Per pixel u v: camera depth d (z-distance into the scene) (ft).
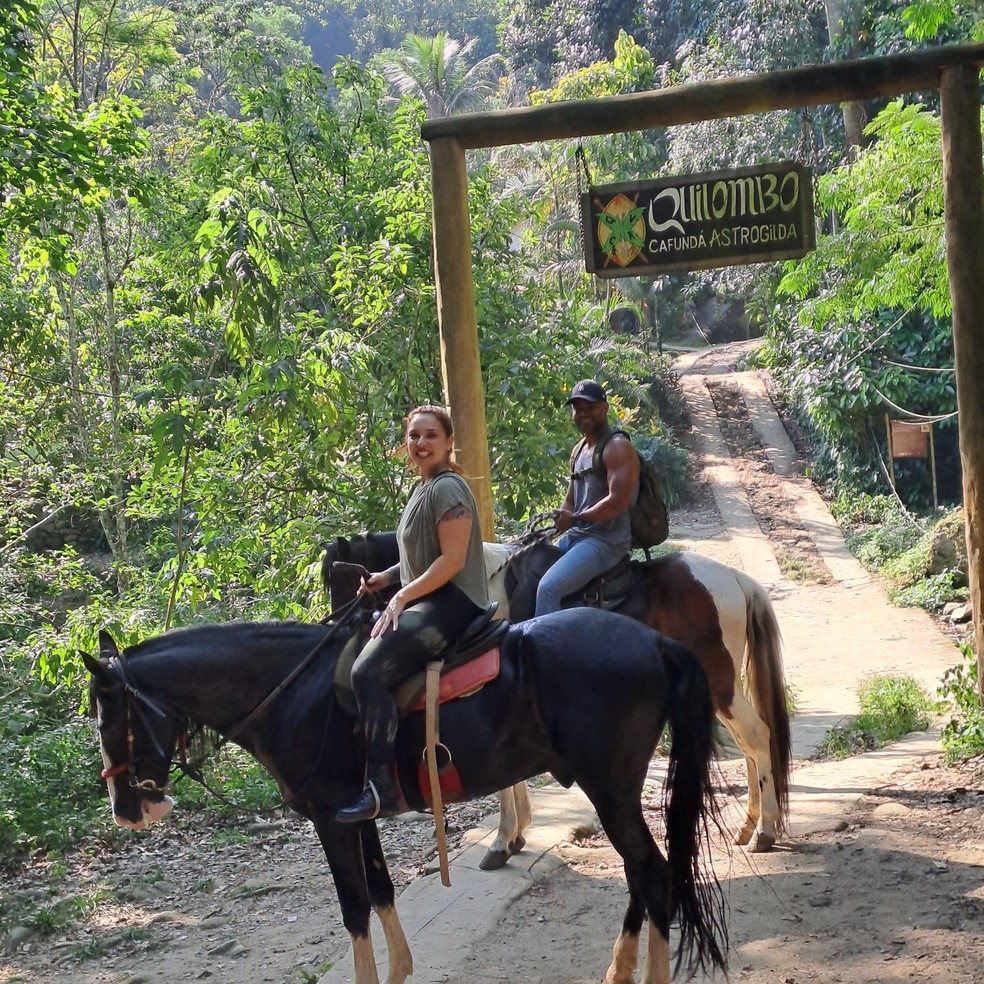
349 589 20.52
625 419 47.44
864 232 41.06
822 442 85.35
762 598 21.77
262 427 32.40
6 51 31.76
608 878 20.08
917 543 64.54
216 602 38.60
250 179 36.55
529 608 20.71
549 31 130.41
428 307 34.78
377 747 14.55
